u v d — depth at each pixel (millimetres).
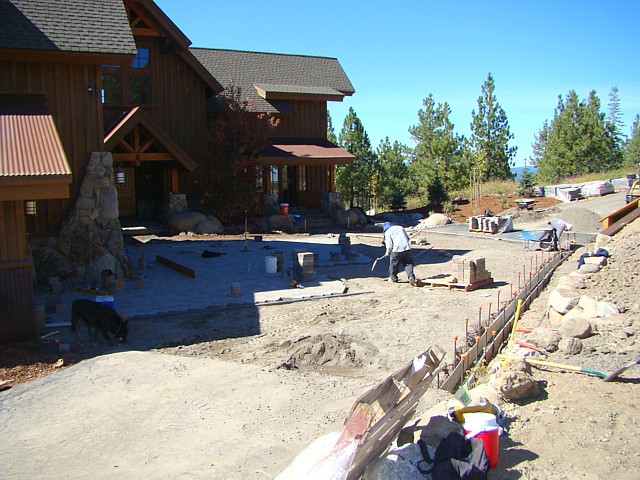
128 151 21984
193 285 14172
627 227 19484
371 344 9680
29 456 6008
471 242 22125
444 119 41500
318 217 28500
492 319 10188
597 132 44781
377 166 40312
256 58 32625
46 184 9898
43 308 10500
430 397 6883
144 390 7715
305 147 29062
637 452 5230
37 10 14484
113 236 14766
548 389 6812
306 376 8211
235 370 8430
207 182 26312
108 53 13992
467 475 4570
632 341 8242
